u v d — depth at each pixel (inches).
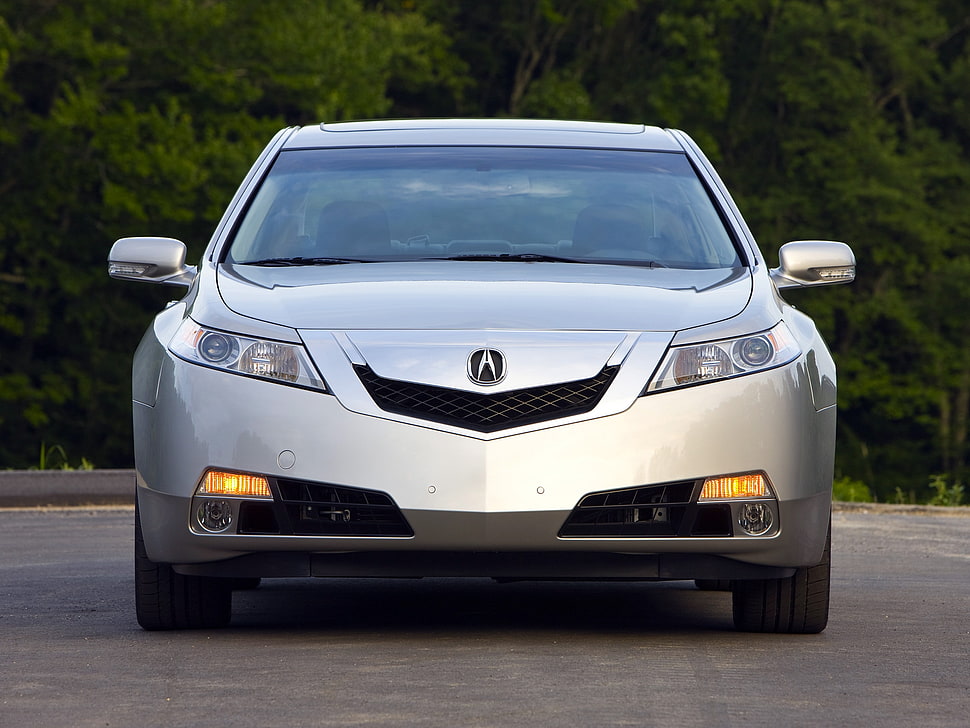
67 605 896.3
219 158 4453.7
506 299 726.5
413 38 5482.3
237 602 916.6
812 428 717.9
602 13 5541.3
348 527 689.6
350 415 685.3
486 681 615.2
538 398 688.4
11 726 536.4
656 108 5423.2
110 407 4692.4
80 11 4379.9
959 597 962.7
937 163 5703.7
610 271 788.0
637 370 695.1
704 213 861.8
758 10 5561.0
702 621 834.8
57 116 4158.5
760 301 751.7
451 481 676.7
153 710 561.0
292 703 571.5
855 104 5620.1
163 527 713.0
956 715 563.2
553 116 5467.5
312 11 4896.7
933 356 5502.0
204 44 4611.2
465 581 1048.8
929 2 5777.6
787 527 706.2
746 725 538.0
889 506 1877.5
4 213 4394.7
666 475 686.5
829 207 5457.7
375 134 934.4
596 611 878.4
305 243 829.8
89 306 4633.4
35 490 1786.4
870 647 729.6
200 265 838.5
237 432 694.5
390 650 698.2
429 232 834.8
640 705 569.0
